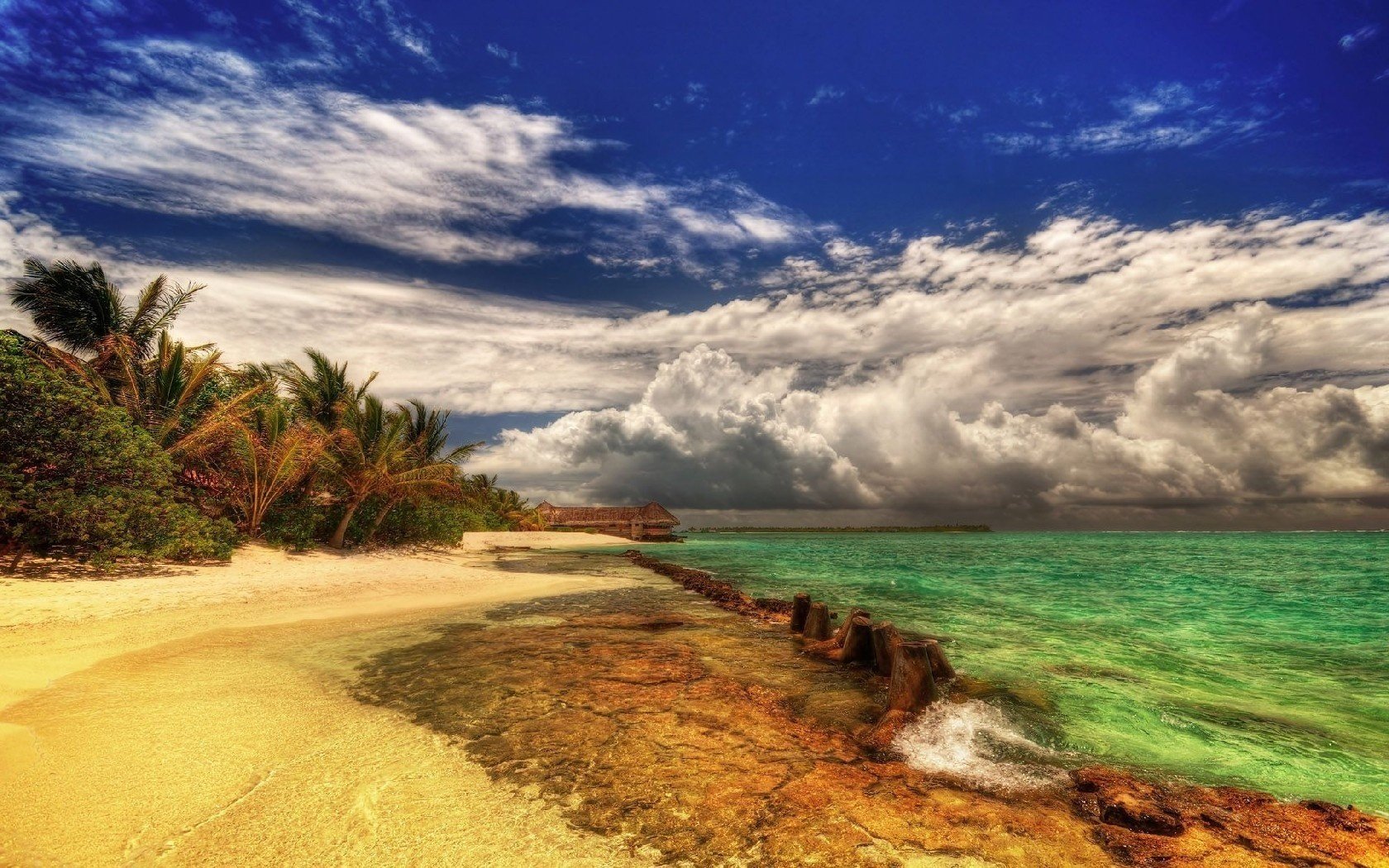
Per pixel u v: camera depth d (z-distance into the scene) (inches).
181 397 786.8
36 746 195.5
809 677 319.9
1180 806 172.2
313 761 193.5
